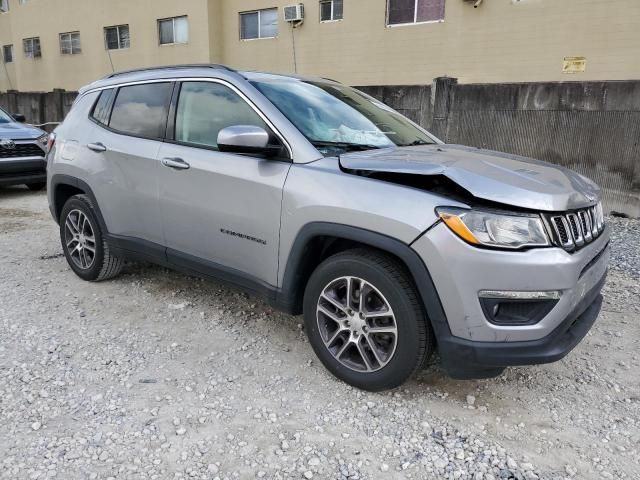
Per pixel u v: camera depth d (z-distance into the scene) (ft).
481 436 8.42
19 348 10.85
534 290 7.88
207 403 9.12
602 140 25.57
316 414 8.87
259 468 7.60
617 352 11.38
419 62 44.24
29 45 77.36
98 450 7.86
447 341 8.27
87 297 13.70
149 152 12.14
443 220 8.01
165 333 11.75
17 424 8.41
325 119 10.94
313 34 49.62
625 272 16.88
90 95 14.56
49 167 15.21
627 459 7.95
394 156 9.57
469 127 29.35
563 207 8.22
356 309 9.24
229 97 11.07
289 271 9.83
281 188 9.70
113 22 64.34
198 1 55.06
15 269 15.83
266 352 10.94
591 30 36.35
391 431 8.48
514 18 39.14
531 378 10.19
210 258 11.35
